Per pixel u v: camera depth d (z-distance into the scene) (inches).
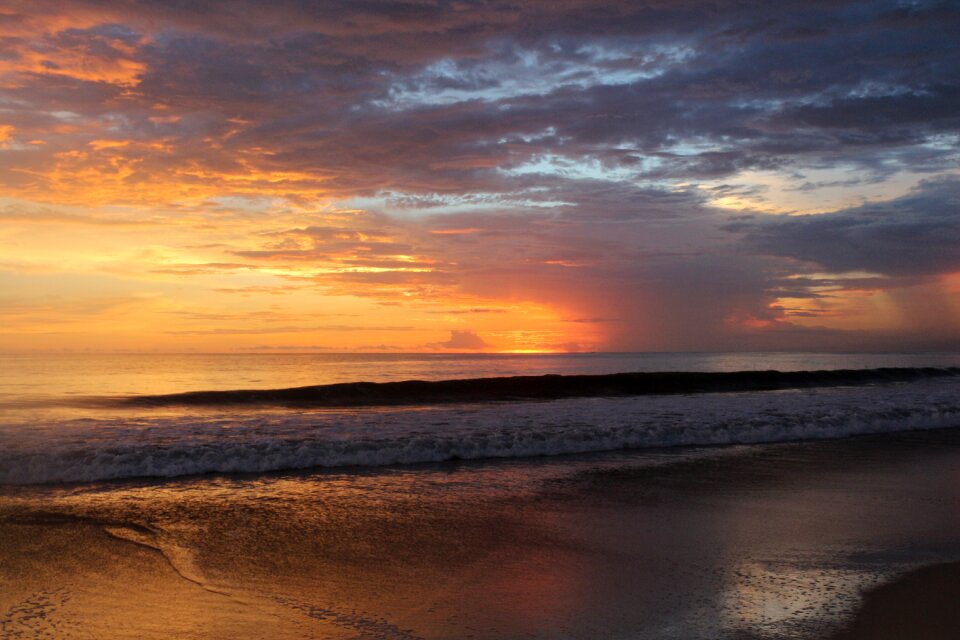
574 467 360.5
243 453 357.4
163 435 404.2
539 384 718.5
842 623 161.5
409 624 160.2
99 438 389.1
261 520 254.5
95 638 150.9
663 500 290.4
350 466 358.9
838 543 229.1
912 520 259.6
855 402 622.5
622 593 181.5
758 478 336.2
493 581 191.3
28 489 300.0
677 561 210.1
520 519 259.0
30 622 159.3
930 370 1037.8
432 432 427.8
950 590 184.9
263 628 157.4
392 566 203.6
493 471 349.1
